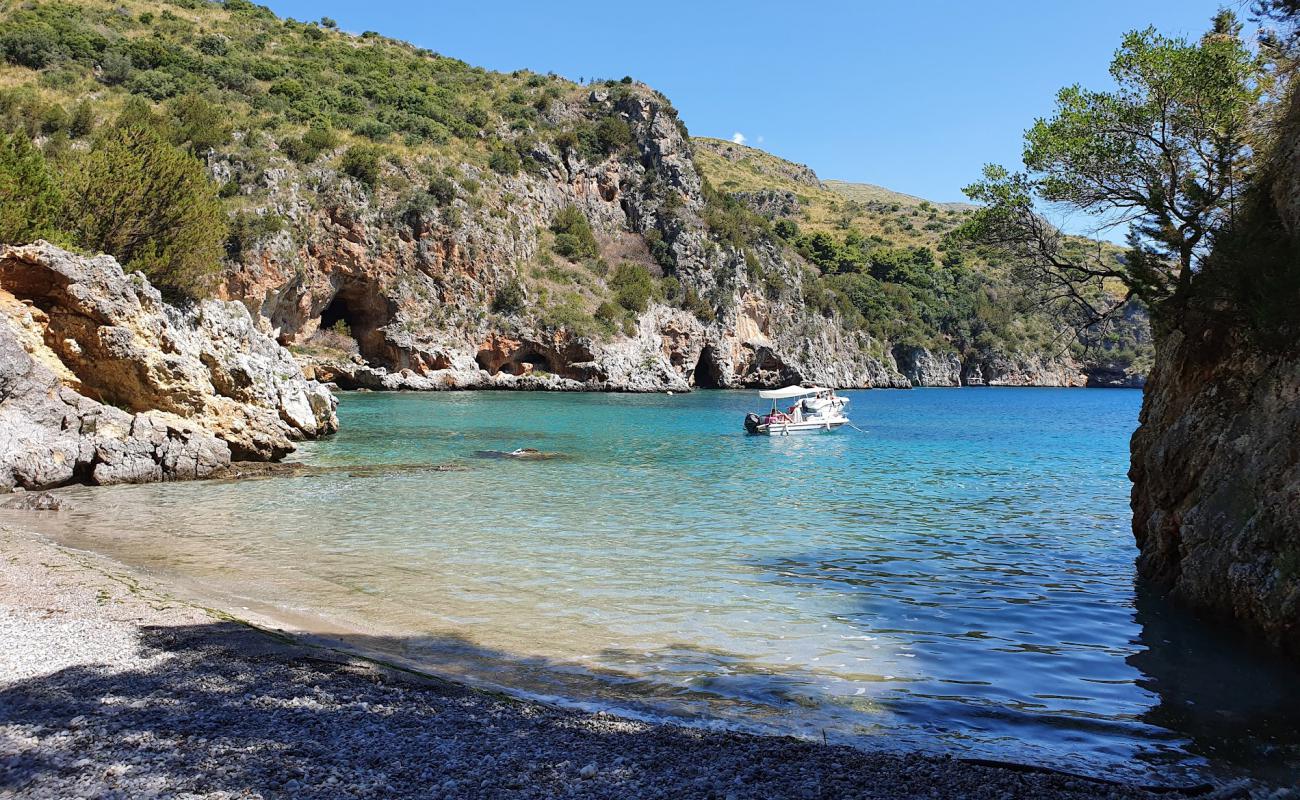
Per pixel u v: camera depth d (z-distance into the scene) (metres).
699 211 108.50
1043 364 133.88
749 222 116.06
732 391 93.75
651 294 96.62
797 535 17.64
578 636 10.59
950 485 25.69
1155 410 14.89
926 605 12.34
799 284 115.56
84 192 32.44
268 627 10.41
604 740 7.19
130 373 25.22
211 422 26.98
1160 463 13.41
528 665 9.47
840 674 9.37
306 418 35.78
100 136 36.38
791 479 26.81
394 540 16.52
